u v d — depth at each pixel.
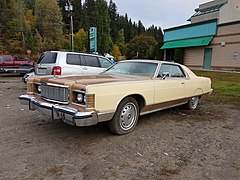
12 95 8.62
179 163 3.19
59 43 59.66
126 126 4.28
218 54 22.89
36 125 4.73
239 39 20.55
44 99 4.20
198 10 33.91
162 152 3.53
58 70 7.55
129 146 3.72
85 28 69.75
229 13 27.95
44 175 2.78
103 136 4.13
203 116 5.85
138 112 4.52
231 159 3.36
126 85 4.04
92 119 3.49
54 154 3.36
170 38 30.00
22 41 50.25
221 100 8.20
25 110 6.05
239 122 5.37
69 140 3.92
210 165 3.16
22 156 3.27
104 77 4.53
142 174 2.86
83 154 3.38
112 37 92.12
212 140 4.11
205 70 22.45
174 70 5.63
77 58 8.12
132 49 50.31
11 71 16.69
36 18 63.28
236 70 21.00
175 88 5.28
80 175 2.80
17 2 58.72
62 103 3.80
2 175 2.76
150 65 5.20
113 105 3.80
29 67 17.22
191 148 3.72
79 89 3.54
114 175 2.82
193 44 25.19
